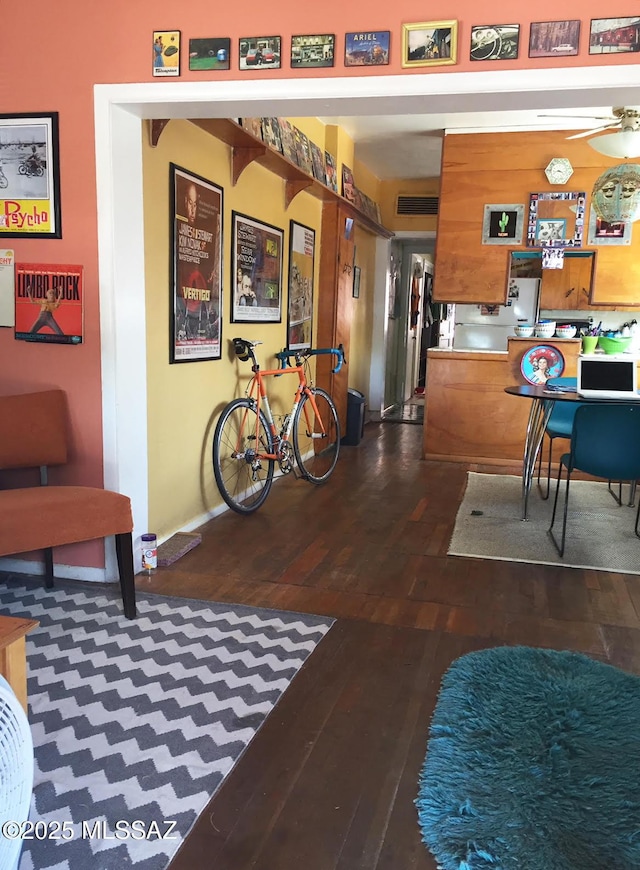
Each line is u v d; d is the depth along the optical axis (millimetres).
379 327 7902
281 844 1438
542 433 3902
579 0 2086
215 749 1746
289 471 4426
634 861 1374
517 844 1412
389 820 1514
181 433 3416
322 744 1779
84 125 2574
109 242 2625
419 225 7660
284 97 2336
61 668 2131
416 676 2141
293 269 4961
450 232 5547
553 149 5297
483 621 2555
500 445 5457
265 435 4191
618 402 3361
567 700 1961
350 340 6641
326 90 2295
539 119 5164
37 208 2668
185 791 1591
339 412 6062
